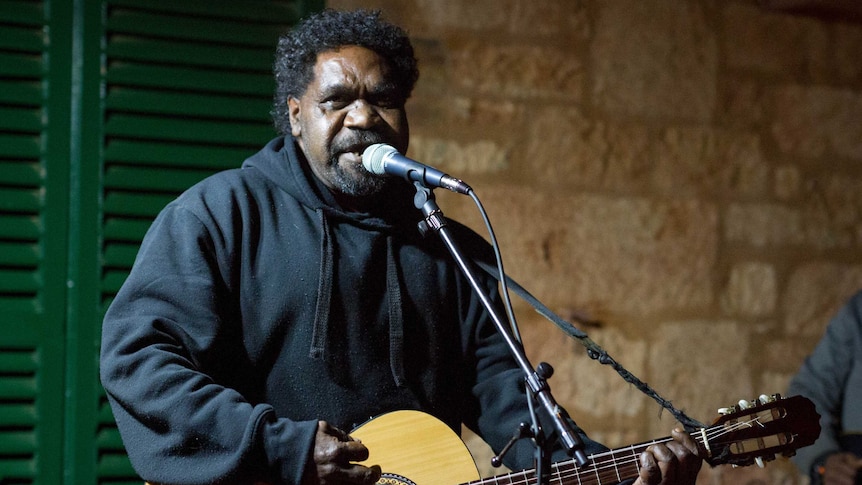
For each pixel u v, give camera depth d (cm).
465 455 225
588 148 389
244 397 220
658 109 402
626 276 389
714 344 398
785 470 392
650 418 385
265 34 350
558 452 232
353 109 231
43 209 320
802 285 414
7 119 319
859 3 417
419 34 372
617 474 220
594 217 387
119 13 333
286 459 199
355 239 236
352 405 227
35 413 312
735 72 415
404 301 237
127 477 319
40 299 316
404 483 221
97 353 319
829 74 428
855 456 351
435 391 239
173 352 211
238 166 343
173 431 203
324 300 227
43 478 310
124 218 329
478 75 378
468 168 373
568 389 375
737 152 411
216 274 222
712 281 401
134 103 332
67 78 325
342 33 238
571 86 390
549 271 379
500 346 250
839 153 426
